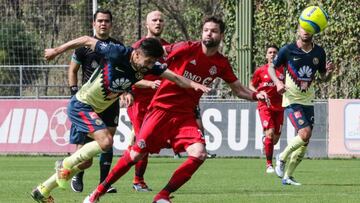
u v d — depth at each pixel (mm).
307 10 32125
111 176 22062
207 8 78562
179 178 21312
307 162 48312
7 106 54250
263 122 40656
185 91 21906
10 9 67312
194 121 22062
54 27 69250
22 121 53875
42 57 67812
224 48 60906
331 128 50500
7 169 41844
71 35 70312
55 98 56156
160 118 21984
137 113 28750
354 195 27219
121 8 78125
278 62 32438
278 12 59000
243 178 36094
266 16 59125
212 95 60156
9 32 66250
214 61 22375
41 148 53500
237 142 51844
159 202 21281
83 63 28219
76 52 28109
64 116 53094
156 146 22266
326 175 38000
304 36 31828
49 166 44312
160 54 20719
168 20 80688
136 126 28875
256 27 59281
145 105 28594
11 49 66250
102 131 22031
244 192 28688
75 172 22203
